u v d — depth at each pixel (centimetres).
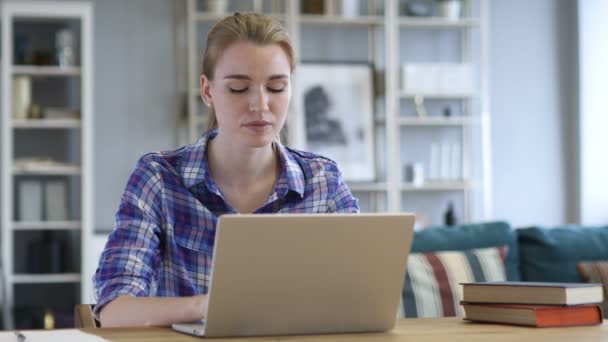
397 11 639
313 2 612
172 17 605
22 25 568
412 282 316
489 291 181
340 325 160
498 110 657
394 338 154
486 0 632
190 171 193
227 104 181
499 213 657
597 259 345
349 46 634
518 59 661
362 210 633
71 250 563
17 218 555
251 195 199
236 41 179
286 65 182
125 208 189
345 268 156
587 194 655
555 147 662
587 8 655
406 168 640
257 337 154
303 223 150
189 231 193
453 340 152
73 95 577
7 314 539
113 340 148
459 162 645
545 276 341
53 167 552
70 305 565
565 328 170
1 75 546
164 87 604
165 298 168
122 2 599
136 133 600
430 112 647
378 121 632
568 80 663
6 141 546
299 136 617
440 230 342
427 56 645
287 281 153
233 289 150
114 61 598
